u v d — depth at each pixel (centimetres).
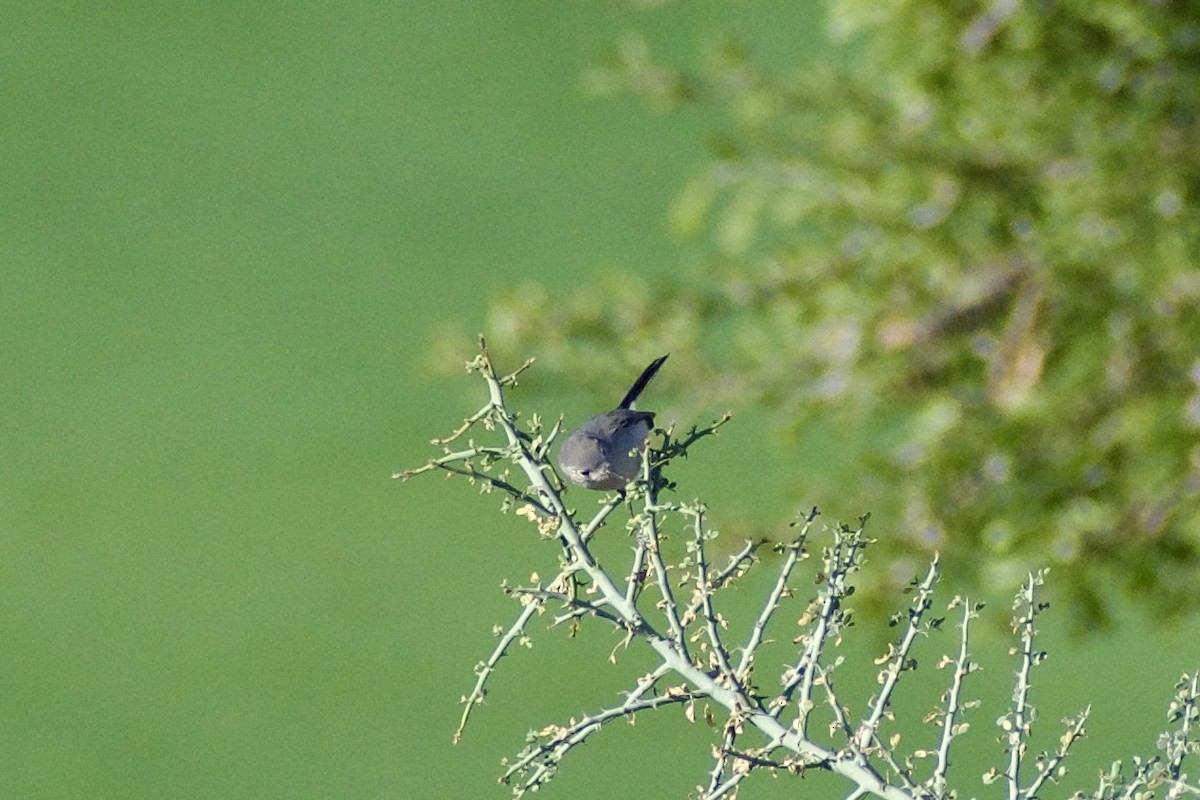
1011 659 1644
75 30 2805
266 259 2419
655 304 901
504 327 918
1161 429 766
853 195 821
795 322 861
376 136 2612
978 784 1466
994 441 780
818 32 2555
